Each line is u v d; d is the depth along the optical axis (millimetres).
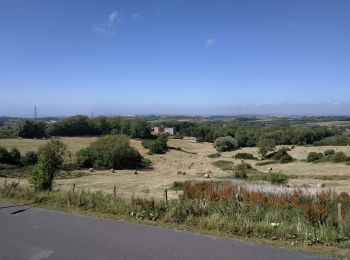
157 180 44250
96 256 7770
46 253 8016
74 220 10992
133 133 106625
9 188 16891
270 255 7695
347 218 10266
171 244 8484
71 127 106188
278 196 14836
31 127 96500
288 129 111250
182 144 103000
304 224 9664
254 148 100375
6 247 8453
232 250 8023
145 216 11344
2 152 58781
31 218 11312
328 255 7699
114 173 57594
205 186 22172
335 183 38875
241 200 14344
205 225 10109
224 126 127000
